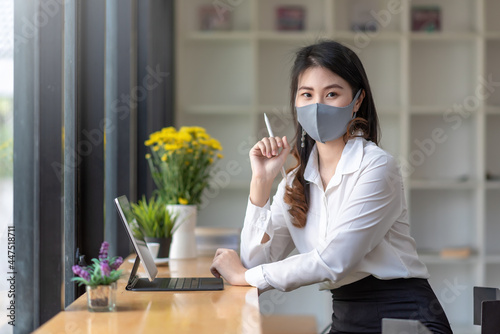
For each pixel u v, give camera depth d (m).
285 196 2.03
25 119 1.71
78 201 2.09
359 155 1.88
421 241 4.77
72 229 2.01
